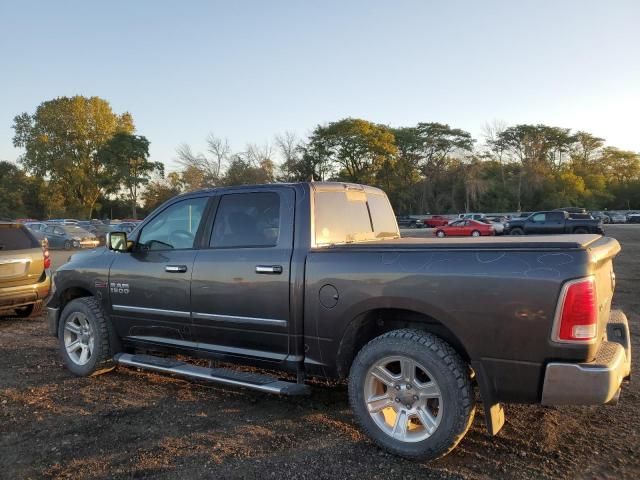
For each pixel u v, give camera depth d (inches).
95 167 2942.9
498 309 121.3
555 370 115.3
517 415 161.6
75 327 211.5
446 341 138.2
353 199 181.3
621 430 149.8
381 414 139.4
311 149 2746.1
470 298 124.6
